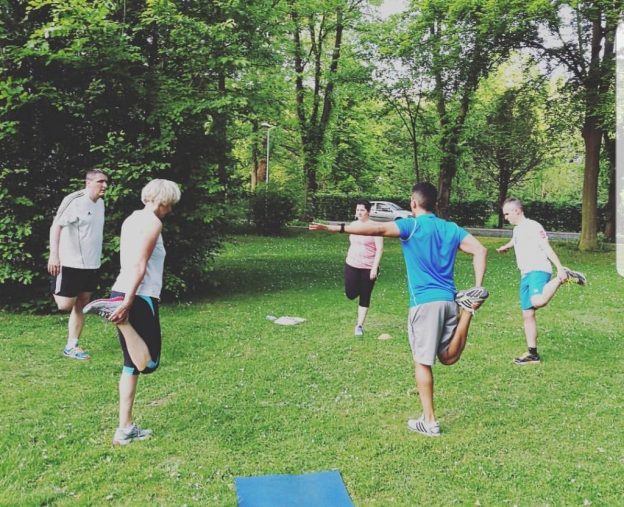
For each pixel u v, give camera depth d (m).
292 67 27.38
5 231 8.66
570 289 11.66
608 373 6.08
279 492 3.51
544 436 4.41
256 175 33.59
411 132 28.08
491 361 6.48
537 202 35.47
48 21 9.20
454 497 3.49
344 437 4.36
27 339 7.11
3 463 3.78
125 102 9.54
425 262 4.34
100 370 5.91
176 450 4.07
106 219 9.02
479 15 17.20
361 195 38.88
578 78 18.62
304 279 12.72
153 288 4.21
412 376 5.89
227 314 8.89
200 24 9.73
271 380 5.72
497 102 22.84
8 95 8.25
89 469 3.77
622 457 4.05
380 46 23.03
